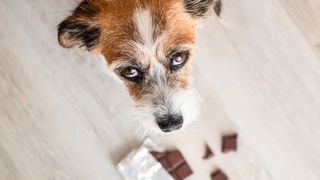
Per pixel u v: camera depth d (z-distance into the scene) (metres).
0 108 0.93
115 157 0.94
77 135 0.94
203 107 0.94
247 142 0.94
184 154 0.94
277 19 0.94
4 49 0.93
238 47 0.94
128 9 0.74
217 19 0.92
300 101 0.94
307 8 0.94
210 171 0.94
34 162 0.93
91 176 0.94
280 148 0.94
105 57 0.79
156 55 0.75
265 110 0.94
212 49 0.94
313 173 0.94
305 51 0.94
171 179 0.94
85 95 0.93
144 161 0.93
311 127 0.94
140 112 0.82
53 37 0.93
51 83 0.93
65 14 0.87
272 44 0.94
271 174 0.94
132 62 0.76
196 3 0.77
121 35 0.75
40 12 0.92
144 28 0.74
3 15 0.92
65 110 0.94
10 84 0.93
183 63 0.79
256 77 0.94
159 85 0.79
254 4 0.94
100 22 0.76
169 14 0.74
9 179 0.93
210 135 0.94
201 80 0.94
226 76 0.94
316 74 0.94
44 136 0.94
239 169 0.94
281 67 0.94
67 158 0.94
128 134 0.94
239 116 0.94
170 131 0.84
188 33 0.77
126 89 0.87
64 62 0.93
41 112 0.93
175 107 0.81
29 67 0.93
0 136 0.93
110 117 0.94
